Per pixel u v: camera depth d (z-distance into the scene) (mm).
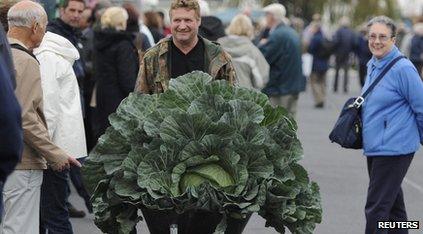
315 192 8258
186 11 9578
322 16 72438
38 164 9172
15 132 5789
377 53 10812
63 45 10234
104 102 14961
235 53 16578
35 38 9352
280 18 19344
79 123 10305
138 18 16281
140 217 8164
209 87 8211
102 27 14836
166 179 7809
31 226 9227
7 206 9094
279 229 8141
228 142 7812
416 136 10773
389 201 10773
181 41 9633
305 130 26469
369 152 10805
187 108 8188
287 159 7980
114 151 8070
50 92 10031
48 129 10023
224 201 7723
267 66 16828
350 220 13688
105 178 8133
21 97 8984
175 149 7824
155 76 9734
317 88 34344
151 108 8195
